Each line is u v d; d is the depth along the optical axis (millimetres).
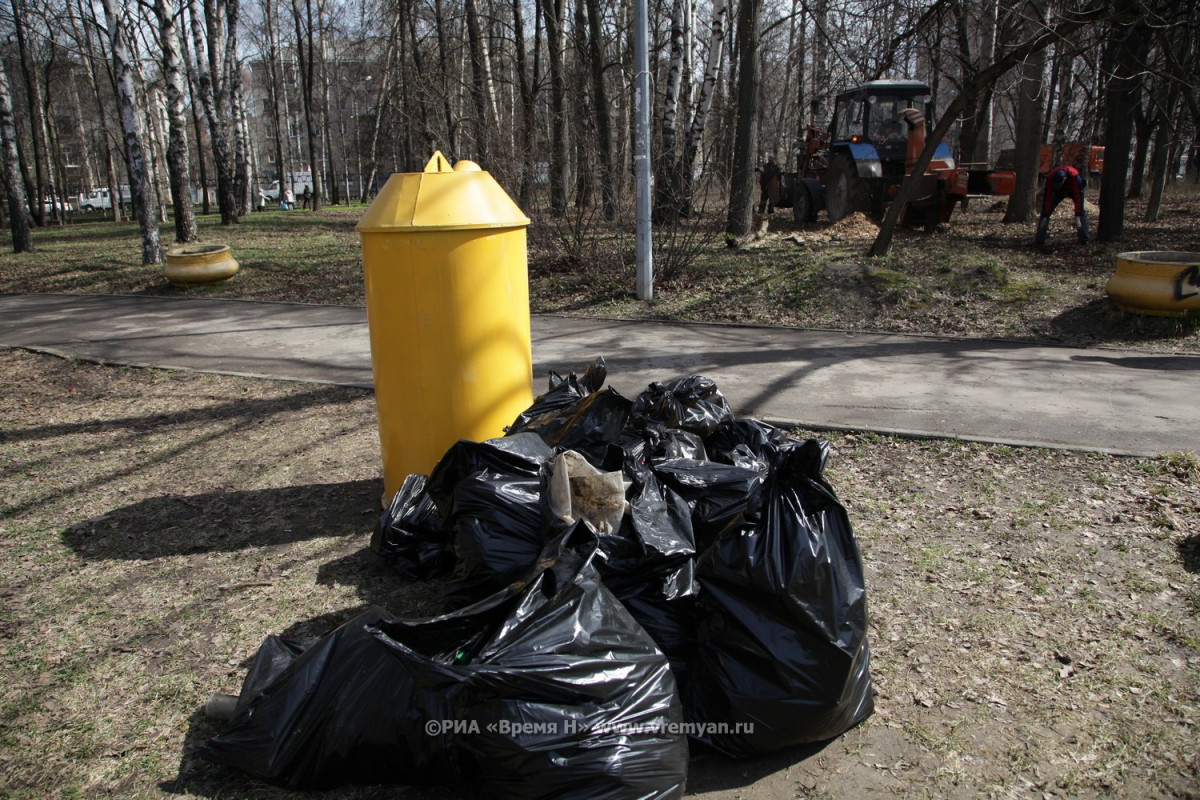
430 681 2129
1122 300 8344
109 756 2650
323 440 5742
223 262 12844
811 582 2512
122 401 6949
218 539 4238
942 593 3555
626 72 17031
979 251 12625
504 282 4074
